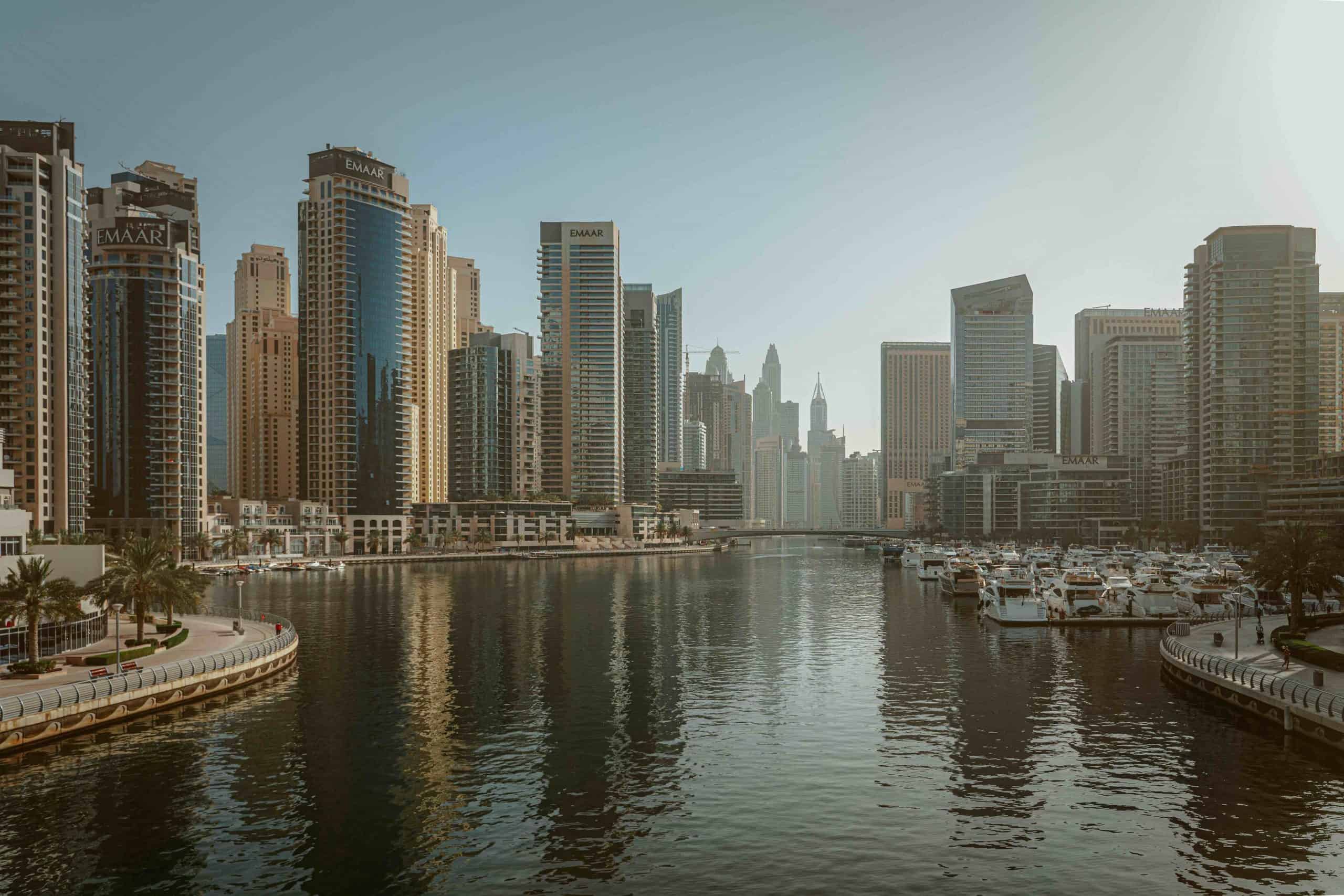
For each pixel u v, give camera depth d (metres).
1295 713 68.44
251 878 46.12
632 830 52.16
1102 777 60.47
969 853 48.72
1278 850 48.62
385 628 135.38
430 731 72.75
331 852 49.22
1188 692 85.56
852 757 65.69
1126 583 156.25
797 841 50.56
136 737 70.50
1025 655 107.88
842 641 120.31
